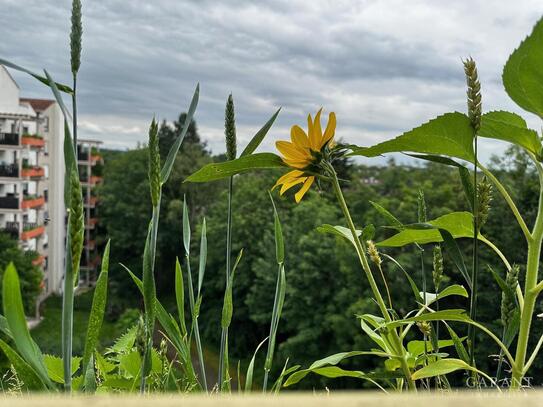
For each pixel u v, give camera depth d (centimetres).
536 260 106
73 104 116
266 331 2627
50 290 3856
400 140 105
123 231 3775
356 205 2584
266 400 31
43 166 3844
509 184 1920
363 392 32
